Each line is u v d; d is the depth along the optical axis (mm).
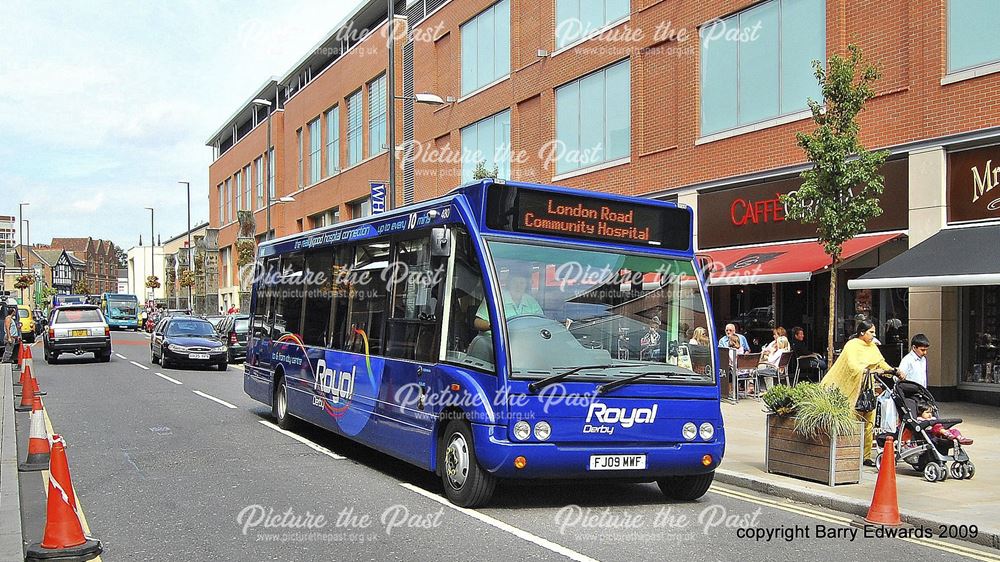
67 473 6383
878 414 10602
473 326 7906
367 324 10180
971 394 15039
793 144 17688
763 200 18516
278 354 13453
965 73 14484
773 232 18266
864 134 16312
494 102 28312
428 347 8617
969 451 10906
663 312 8281
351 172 40406
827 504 8305
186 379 22188
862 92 12641
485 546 6562
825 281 17906
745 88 19016
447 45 31672
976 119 14312
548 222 8062
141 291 103188
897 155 15727
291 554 6355
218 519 7414
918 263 13664
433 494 8508
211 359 25688
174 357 25438
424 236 8945
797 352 18484
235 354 28859
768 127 18281
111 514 7590
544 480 7711
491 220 7910
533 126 26422
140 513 7629
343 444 11750
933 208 14938
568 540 6781
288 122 51281
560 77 24984
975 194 14461
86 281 137375
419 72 33531
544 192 8078
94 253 146625
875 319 16656
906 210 15586
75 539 6270
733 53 19344
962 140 14492
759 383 17828
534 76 26203
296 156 49688
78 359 30438
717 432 8133
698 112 20328
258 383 14500
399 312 9367
